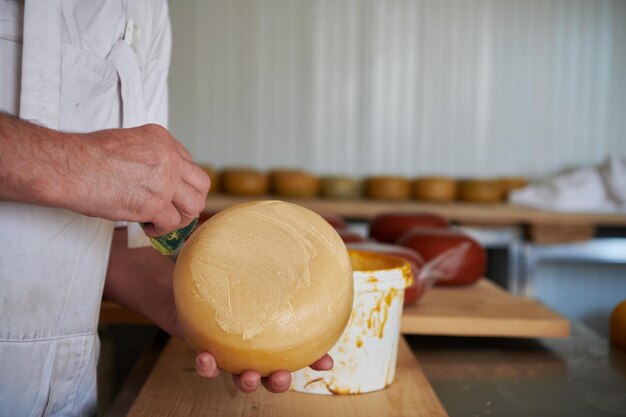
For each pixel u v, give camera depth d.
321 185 3.38
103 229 0.74
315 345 0.57
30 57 0.63
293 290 0.56
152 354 1.05
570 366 1.04
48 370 0.70
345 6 3.58
